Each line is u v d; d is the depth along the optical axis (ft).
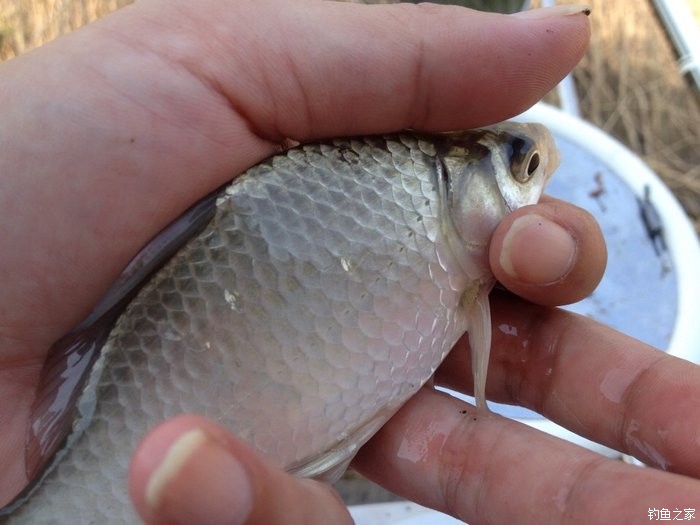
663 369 0.36
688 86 0.98
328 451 0.34
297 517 0.27
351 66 0.36
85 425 0.31
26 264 0.38
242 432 0.32
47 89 0.37
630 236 0.60
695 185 0.88
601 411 0.37
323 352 0.33
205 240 0.33
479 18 0.36
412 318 0.34
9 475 0.37
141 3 0.40
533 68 0.36
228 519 0.23
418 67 0.36
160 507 0.23
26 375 0.39
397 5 0.37
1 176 0.37
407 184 0.35
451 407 0.38
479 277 0.37
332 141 0.35
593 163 0.65
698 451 0.34
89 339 0.33
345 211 0.34
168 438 0.23
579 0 1.02
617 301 0.57
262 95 0.38
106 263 0.39
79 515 0.30
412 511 0.53
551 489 0.33
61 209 0.38
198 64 0.37
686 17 1.01
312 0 0.38
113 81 0.37
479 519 0.36
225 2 0.38
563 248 0.34
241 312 0.32
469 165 0.36
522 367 0.40
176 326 0.32
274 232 0.33
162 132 0.37
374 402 0.34
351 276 0.33
